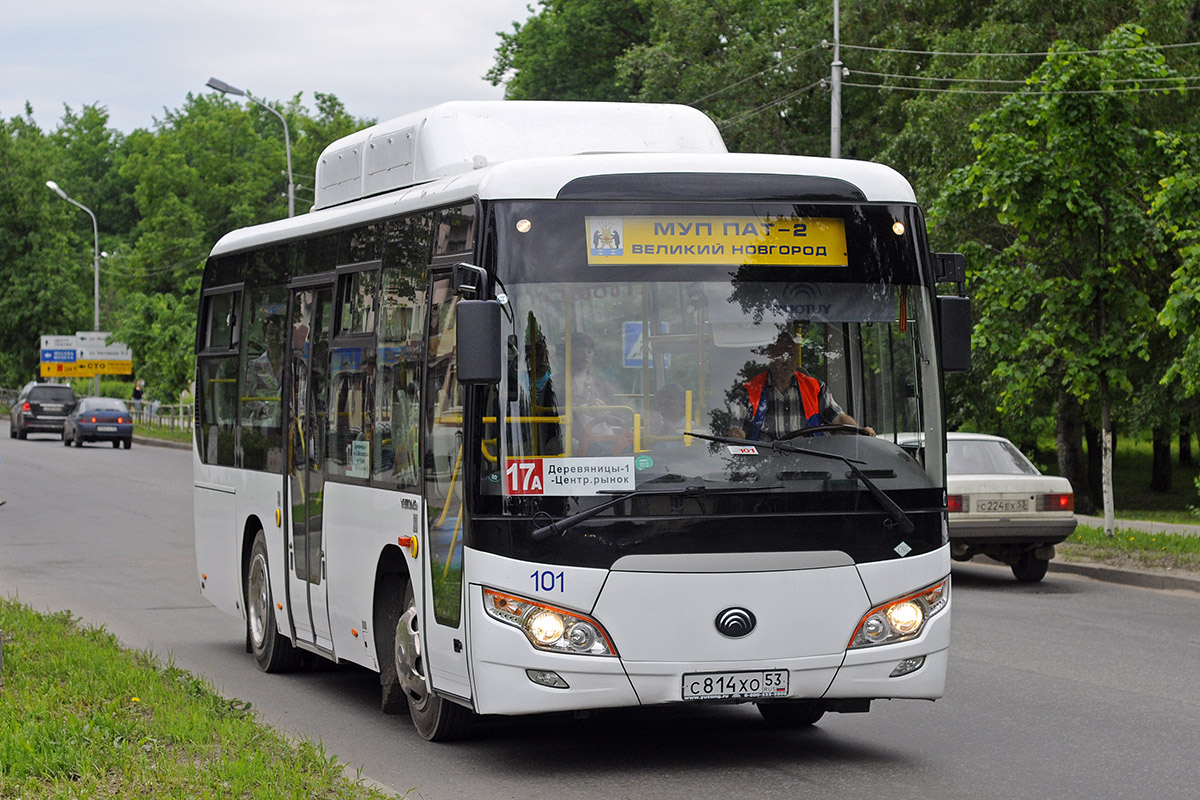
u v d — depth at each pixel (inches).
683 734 356.8
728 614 301.0
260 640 463.8
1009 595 653.9
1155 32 1210.6
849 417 314.3
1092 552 762.2
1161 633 530.9
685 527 300.7
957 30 1403.8
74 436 2080.5
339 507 390.3
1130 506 1526.8
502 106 386.6
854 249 320.2
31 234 3457.2
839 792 294.7
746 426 307.3
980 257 844.0
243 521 479.5
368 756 330.3
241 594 483.8
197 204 3287.4
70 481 1387.8
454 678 317.1
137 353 2288.4
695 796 291.4
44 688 357.1
